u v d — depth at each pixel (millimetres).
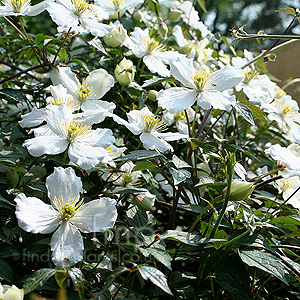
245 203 417
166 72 544
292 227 441
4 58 673
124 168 481
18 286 394
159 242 411
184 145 582
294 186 500
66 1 493
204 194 531
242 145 579
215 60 677
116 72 521
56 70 484
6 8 491
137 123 472
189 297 412
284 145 729
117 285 408
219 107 454
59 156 456
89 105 482
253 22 4559
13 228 427
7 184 458
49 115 427
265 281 463
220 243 404
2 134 495
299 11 481
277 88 660
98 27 500
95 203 406
